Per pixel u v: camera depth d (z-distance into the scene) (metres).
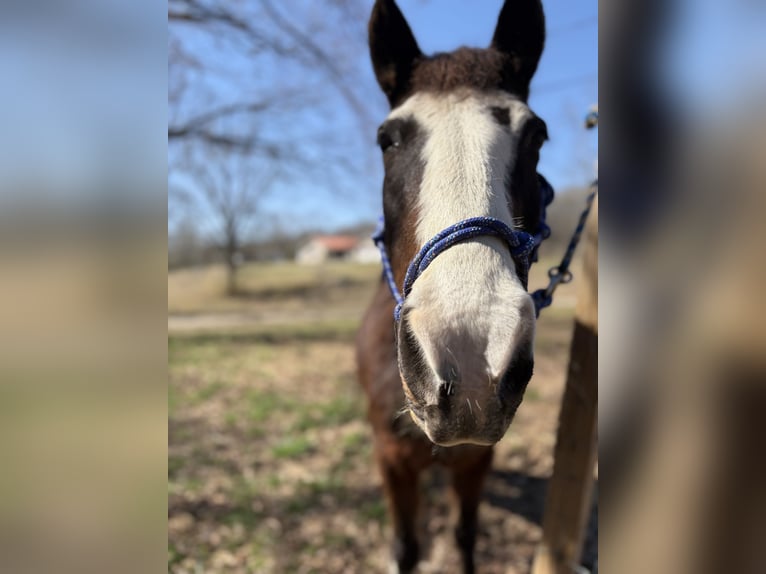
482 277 1.26
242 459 4.44
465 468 2.51
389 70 2.00
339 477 4.07
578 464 2.04
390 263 1.85
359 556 3.18
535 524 3.45
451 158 1.52
